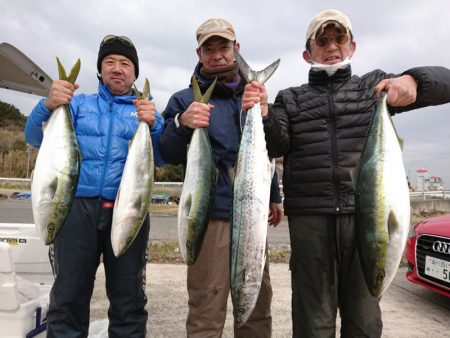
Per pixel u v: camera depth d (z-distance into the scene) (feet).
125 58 9.94
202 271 9.43
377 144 7.31
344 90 9.00
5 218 36.55
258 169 7.81
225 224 9.70
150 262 19.51
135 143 8.61
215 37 10.21
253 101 7.98
